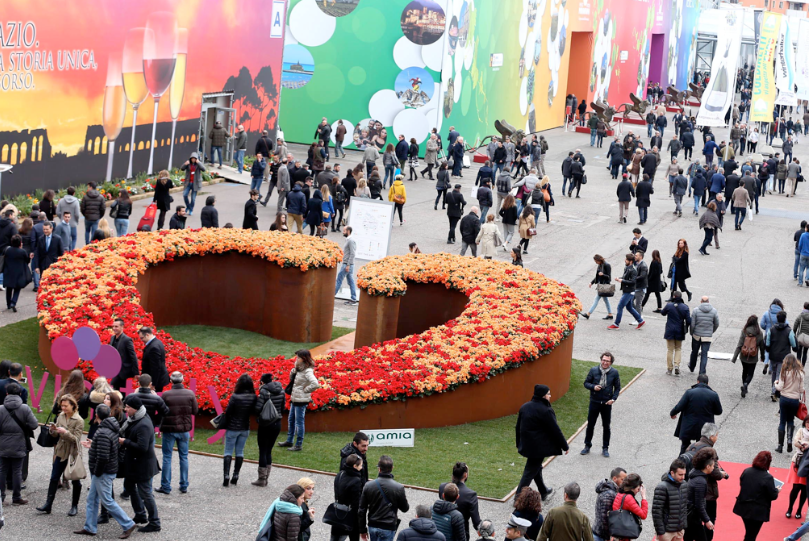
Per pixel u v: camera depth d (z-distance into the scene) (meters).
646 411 17.02
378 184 31.94
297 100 46.31
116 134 31.33
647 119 57.88
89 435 12.09
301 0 44.97
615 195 39.22
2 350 17.55
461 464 10.65
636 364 19.67
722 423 16.53
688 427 14.19
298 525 9.53
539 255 28.50
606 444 14.82
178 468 13.33
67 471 11.50
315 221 27.25
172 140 34.62
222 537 11.27
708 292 25.38
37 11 27.16
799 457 12.96
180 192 32.91
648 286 22.75
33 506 11.85
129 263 19.03
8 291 19.77
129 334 16.09
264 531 9.55
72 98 29.00
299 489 9.67
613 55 70.44
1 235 20.64
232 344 19.66
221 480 12.98
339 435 14.83
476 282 19.77
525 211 27.91
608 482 10.80
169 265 20.19
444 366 15.64
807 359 20.81
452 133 42.25
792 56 45.25
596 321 22.72
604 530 10.51
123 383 14.64
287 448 14.12
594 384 14.66
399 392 15.01
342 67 45.38
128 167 32.28
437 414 15.51
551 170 44.62
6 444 11.70
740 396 17.98
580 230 32.22
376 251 23.61
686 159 50.56
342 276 23.44
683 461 10.77
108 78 30.48
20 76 26.80
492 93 50.66
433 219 32.38
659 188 41.78
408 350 16.34
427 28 43.75
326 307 20.28
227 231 21.20
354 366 15.62
